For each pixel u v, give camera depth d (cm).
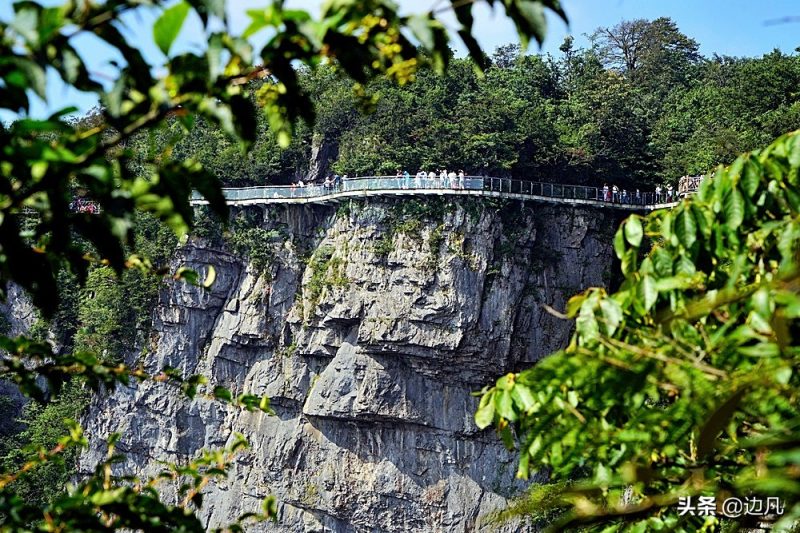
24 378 1177
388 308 12825
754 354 943
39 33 819
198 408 14200
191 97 907
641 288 1202
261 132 15162
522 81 17400
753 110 14688
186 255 14275
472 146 13362
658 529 1201
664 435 1110
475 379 12794
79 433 1302
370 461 13088
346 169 14038
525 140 13512
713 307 1066
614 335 1247
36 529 999
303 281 13625
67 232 912
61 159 862
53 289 926
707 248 1280
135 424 14362
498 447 12762
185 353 14350
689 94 19025
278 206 14125
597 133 13800
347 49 929
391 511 12950
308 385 13600
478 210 12700
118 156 927
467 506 12625
